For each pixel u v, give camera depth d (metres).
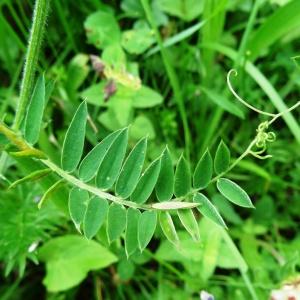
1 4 0.27
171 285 0.25
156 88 0.28
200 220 0.25
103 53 0.26
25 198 0.23
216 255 0.23
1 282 0.26
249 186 0.28
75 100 0.27
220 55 0.29
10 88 0.26
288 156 0.28
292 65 0.28
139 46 0.26
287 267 0.23
